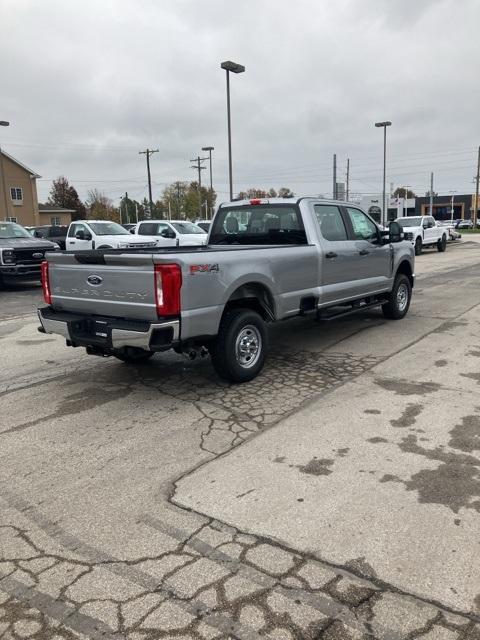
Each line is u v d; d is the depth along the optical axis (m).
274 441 4.12
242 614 2.37
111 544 2.90
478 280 14.32
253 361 5.63
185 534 2.97
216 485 3.48
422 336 7.56
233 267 5.18
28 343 7.90
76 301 5.30
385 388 5.29
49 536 2.99
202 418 4.64
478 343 7.06
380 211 44.44
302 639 2.23
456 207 95.12
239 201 7.19
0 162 35.72
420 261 21.45
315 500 3.26
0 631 2.33
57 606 2.46
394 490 3.35
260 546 2.84
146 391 5.42
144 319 4.78
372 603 2.41
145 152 54.00
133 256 4.65
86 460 3.91
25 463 3.88
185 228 20.59
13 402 5.21
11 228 15.60
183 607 2.42
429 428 4.28
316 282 6.50
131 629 2.31
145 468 3.76
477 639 2.21
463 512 3.09
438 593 2.46
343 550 2.78
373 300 8.11
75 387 5.63
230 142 23.45
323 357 6.53
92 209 93.31
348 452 3.89
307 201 6.69
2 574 2.69
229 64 22.38
